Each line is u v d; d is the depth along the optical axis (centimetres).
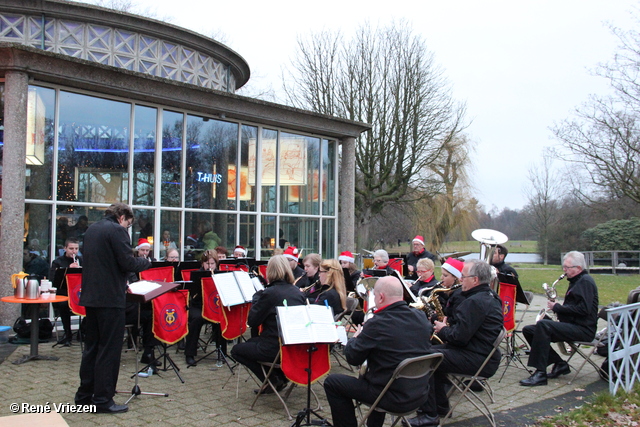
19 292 628
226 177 1045
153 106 931
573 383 604
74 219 836
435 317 529
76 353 683
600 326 970
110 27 995
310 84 2253
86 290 454
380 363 376
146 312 630
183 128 977
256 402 511
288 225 1159
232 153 1055
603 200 1809
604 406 500
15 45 718
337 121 1187
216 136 1030
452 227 2594
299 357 450
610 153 1398
